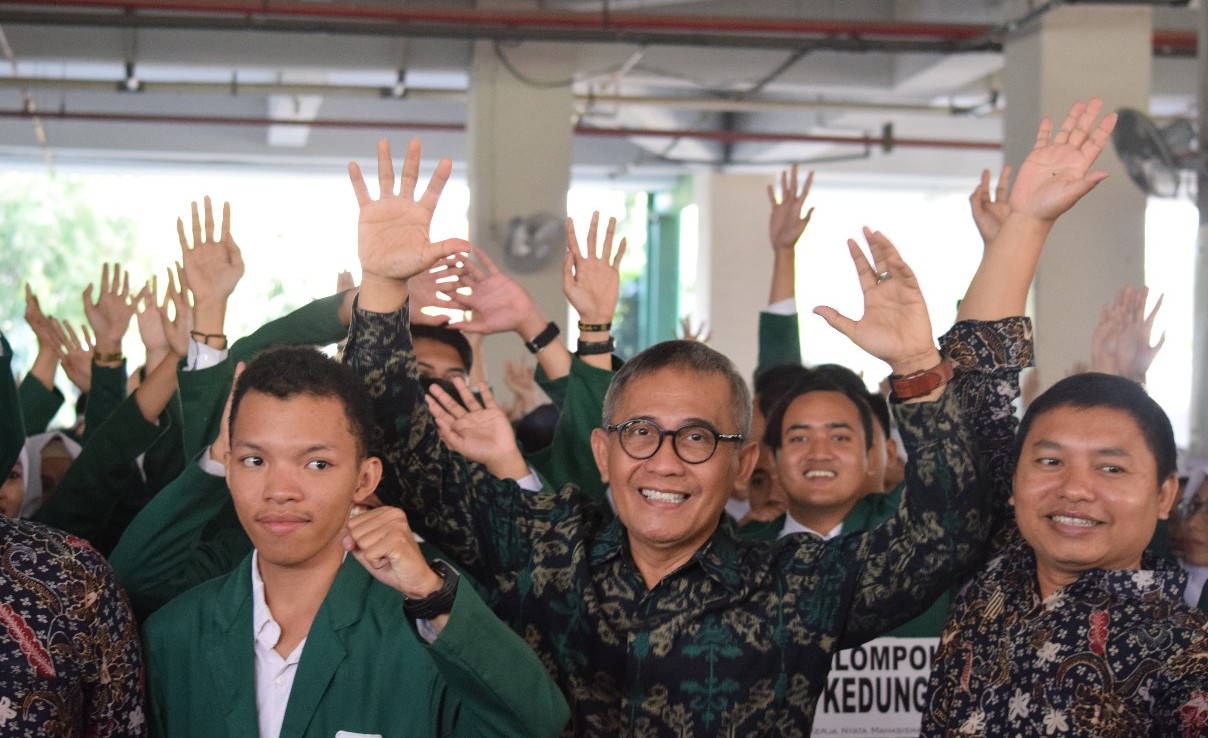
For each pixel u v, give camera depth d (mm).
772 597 1873
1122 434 1725
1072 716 1656
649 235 16062
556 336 2801
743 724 1829
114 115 11859
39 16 7758
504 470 2150
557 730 1733
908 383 1778
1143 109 7824
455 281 2699
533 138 9406
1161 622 1657
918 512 1801
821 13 8805
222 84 10117
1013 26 7832
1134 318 3371
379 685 1826
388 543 1629
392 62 9523
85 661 1738
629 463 1859
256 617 1868
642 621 1861
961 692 1779
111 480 2543
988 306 1948
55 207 20766
